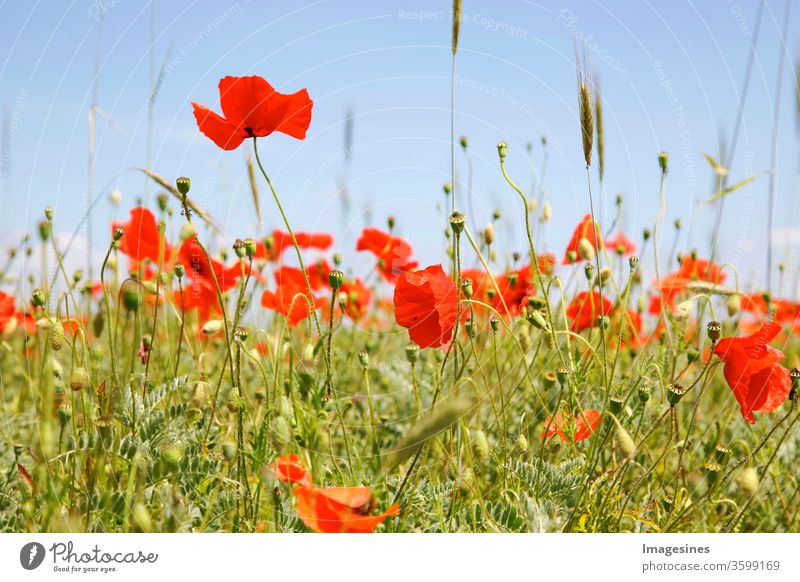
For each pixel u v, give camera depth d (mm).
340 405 1021
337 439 1038
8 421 1003
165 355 1158
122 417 915
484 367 940
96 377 953
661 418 907
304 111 936
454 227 874
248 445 924
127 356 1027
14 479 958
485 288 1071
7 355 1201
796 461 1051
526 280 1054
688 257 1165
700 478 990
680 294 1138
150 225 1030
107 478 905
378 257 1278
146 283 1006
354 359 1190
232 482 877
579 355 999
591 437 926
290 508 893
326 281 1195
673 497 917
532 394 1086
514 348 1045
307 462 902
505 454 932
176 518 867
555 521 892
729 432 1105
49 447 884
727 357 913
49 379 979
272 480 868
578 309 1074
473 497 922
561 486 914
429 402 1142
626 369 1099
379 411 1151
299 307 1075
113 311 1061
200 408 925
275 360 930
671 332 1049
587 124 963
